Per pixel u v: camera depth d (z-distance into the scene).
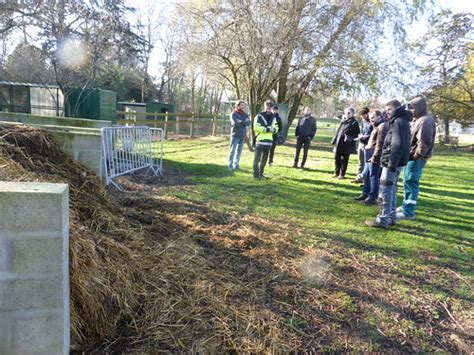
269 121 6.74
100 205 3.45
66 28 10.88
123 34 14.45
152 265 2.73
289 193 5.94
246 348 2.04
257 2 10.73
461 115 22.66
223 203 5.03
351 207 5.33
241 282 2.75
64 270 1.55
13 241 1.46
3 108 12.35
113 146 5.70
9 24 10.73
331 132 27.36
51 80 12.95
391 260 3.46
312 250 3.54
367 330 2.33
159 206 4.47
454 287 3.00
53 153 3.64
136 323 2.13
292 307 2.50
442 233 4.37
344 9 12.31
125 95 28.47
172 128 18.91
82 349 1.90
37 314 1.53
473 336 2.35
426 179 8.68
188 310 2.30
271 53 11.12
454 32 19.88
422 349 2.19
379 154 5.08
